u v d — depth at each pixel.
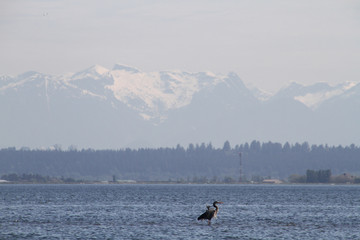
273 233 158.00
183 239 145.75
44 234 152.88
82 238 146.38
